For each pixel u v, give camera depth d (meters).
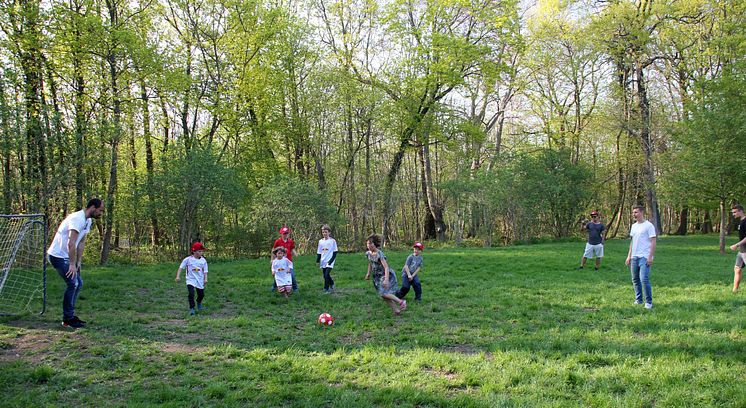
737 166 18.95
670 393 4.47
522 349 5.98
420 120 26.89
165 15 23.52
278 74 25.36
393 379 5.05
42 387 4.80
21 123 15.05
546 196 27.08
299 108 26.91
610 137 32.84
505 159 27.78
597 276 12.36
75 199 16.83
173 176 18.64
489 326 7.37
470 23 27.47
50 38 17.22
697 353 5.65
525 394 4.62
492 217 26.66
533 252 19.11
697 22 27.97
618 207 35.59
